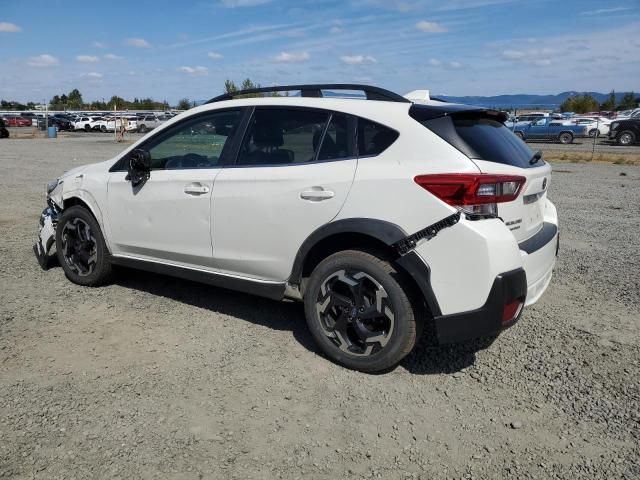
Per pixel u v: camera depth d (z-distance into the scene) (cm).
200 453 279
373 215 343
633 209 999
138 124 5347
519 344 413
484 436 300
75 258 520
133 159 451
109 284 524
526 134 3416
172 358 379
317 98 395
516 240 348
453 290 326
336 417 314
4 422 298
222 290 517
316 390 342
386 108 367
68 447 279
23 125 6125
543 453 286
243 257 405
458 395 341
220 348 397
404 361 385
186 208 429
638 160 2078
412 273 333
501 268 321
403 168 340
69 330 419
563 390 347
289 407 323
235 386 345
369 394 339
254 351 393
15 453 273
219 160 422
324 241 372
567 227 833
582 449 289
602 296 518
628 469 273
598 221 884
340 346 369
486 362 384
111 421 303
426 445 291
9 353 378
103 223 488
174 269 451
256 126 411
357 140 366
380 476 266
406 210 334
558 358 391
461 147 339
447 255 325
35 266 578
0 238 702
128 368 363
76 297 489
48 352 382
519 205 361
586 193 1207
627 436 300
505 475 269
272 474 265
